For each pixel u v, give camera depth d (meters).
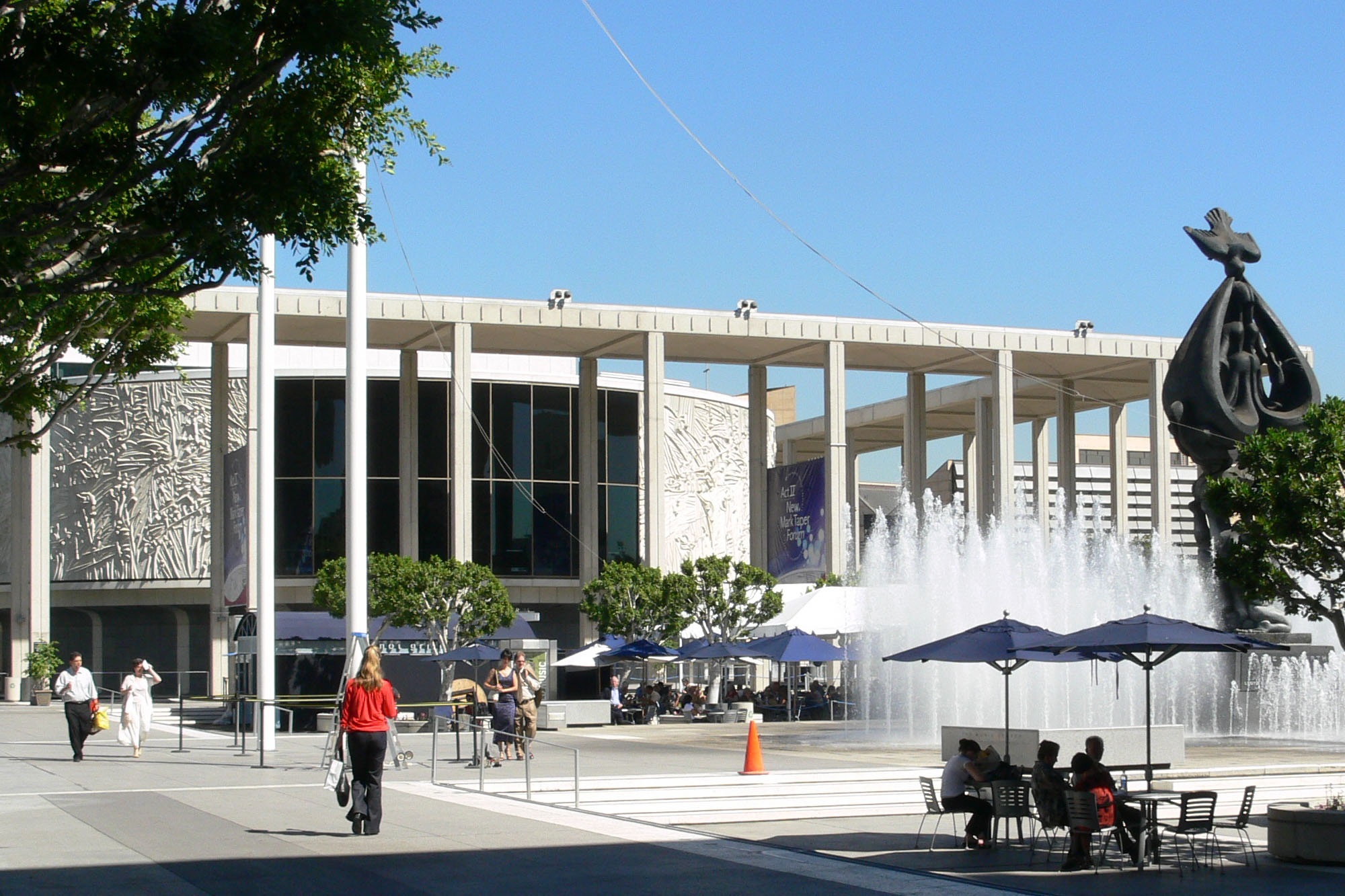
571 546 72.31
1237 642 16.02
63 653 76.19
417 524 67.44
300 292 59.84
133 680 27.55
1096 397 80.88
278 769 24.47
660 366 64.50
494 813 17.38
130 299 18.00
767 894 11.62
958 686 34.72
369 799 15.16
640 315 64.31
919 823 17.08
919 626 36.06
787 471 66.12
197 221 12.23
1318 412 27.52
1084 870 13.58
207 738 34.22
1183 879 13.10
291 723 36.06
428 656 36.72
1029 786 15.23
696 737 35.38
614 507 73.88
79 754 26.47
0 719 46.66
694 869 12.93
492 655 33.84
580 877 12.40
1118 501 76.62
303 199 12.59
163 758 27.22
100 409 72.62
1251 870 13.64
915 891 12.00
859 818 17.67
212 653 62.50
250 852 13.74
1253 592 28.02
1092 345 70.62
